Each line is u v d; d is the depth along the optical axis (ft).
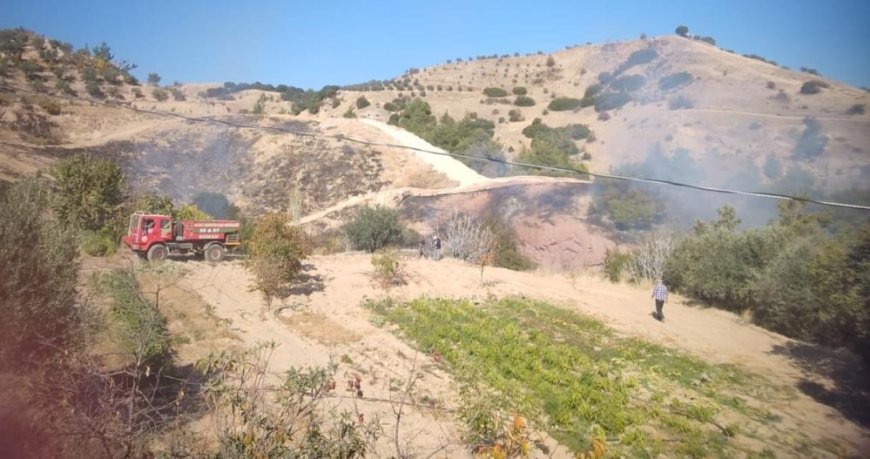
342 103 379.76
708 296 77.05
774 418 42.96
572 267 116.67
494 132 309.22
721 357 56.70
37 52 293.23
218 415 21.80
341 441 19.70
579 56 455.22
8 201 27.12
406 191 158.71
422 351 54.24
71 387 23.06
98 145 185.47
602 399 44.14
